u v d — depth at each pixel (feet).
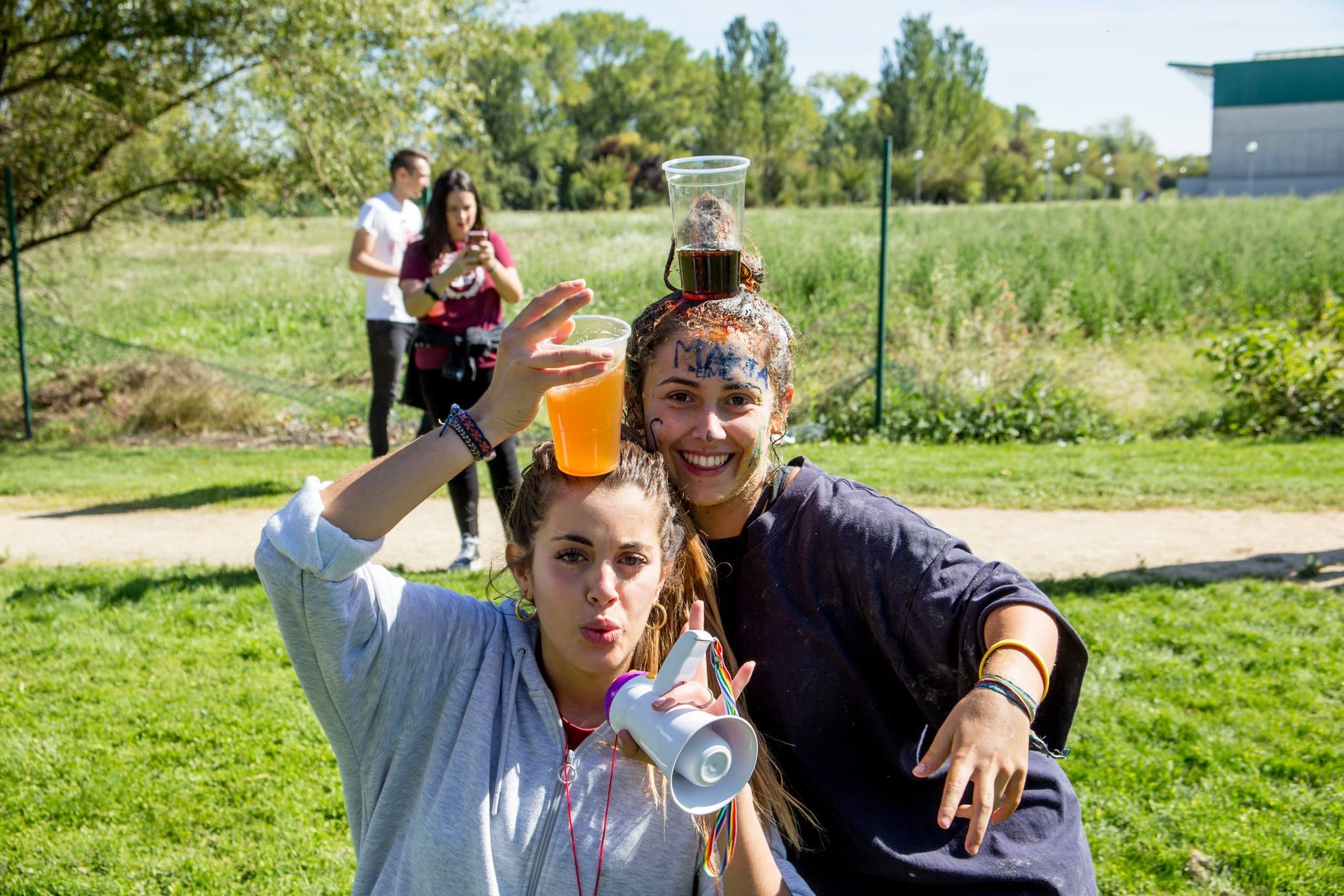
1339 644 16.25
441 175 19.08
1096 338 43.98
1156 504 24.58
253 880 10.92
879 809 6.46
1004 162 239.50
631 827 5.60
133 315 51.67
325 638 5.42
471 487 20.24
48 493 28.32
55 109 41.27
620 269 45.21
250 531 24.29
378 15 39.45
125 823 11.92
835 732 6.58
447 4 42.24
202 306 53.42
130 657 16.25
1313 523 22.93
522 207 233.55
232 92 42.50
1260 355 33.96
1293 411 33.71
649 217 89.15
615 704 5.37
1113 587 18.78
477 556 20.52
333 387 41.52
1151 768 12.72
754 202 175.73
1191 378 39.14
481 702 5.76
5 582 19.80
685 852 5.63
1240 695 14.55
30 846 11.42
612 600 5.62
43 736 13.74
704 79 304.30
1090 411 34.50
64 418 38.91
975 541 22.12
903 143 241.35
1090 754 13.06
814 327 37.78
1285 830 11.45
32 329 43.65
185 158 43.42
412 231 24.32
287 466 31.58
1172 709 14.16
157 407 37.88
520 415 5.40
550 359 5.26
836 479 6.86
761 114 240.73
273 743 13.62
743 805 5.55
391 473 5.34
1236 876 10.82
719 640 6.33
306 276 56.70
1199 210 70.74
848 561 6.31
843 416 33.71
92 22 38.42
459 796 5.59
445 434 5.38
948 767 6.34
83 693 14.98
